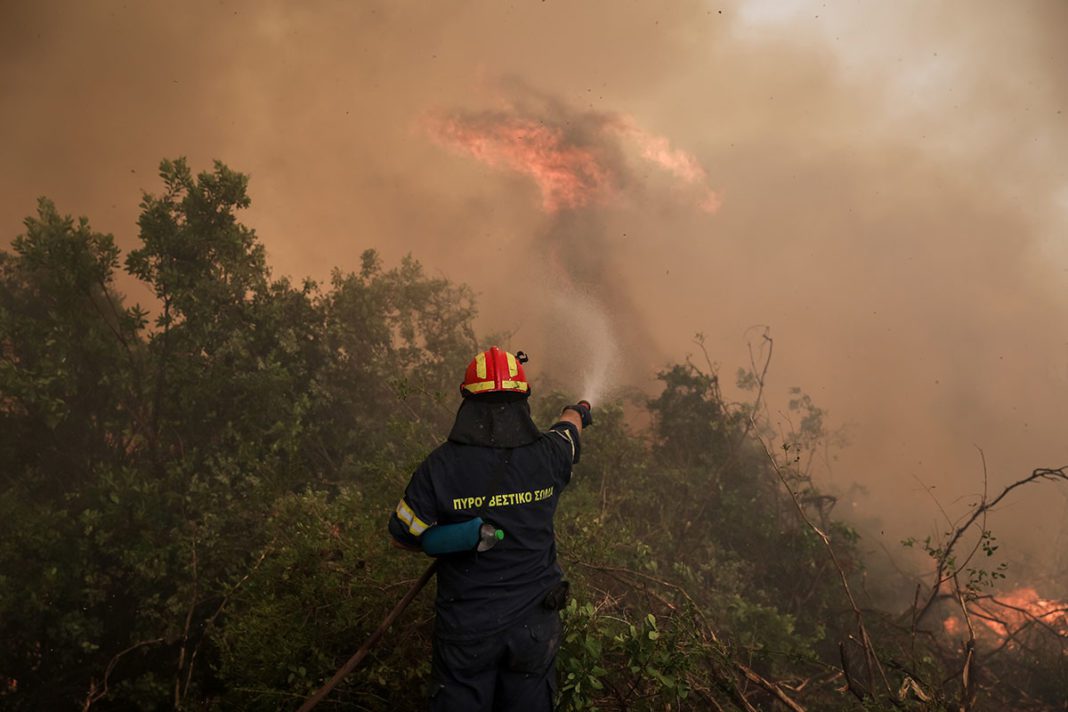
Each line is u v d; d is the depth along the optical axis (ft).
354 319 22.21
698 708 12.59
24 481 19.13
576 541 13.80
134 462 20.24
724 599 16.89
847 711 14.05
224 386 19.92
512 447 8.70
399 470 14.73
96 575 17.34
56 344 19.13
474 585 8.54
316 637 11.78
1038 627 19.44
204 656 16.57
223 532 18.02
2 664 16.55
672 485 21.20
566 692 9.84
